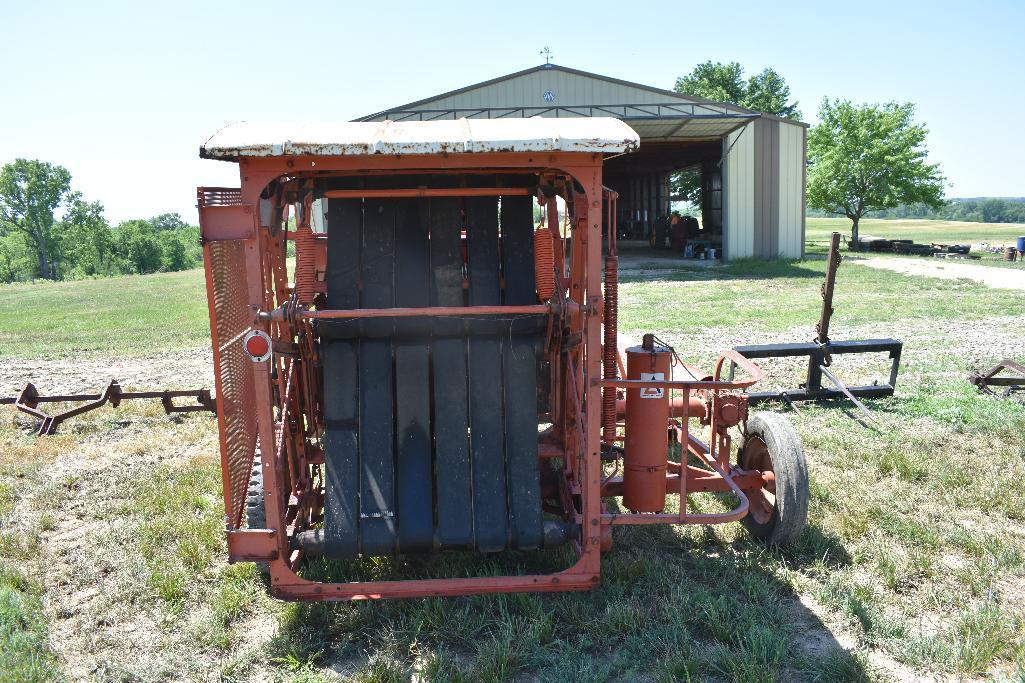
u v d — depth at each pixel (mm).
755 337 13453
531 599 4320
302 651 3988
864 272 26922
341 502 4145
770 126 31188
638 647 3959
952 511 5668
